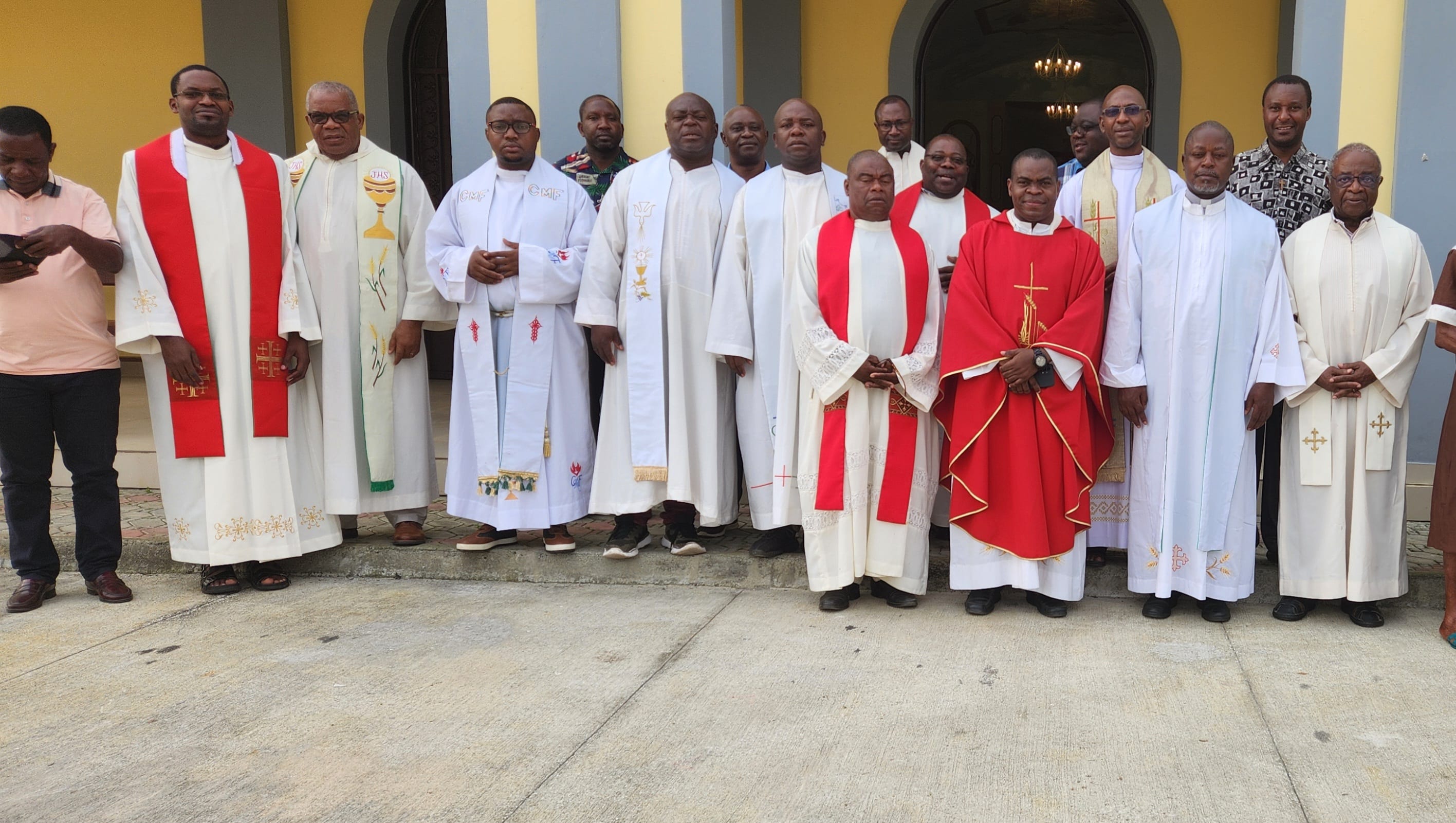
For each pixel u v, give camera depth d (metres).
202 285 4.25
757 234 4.23
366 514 4.67
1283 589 3.92
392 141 8.66
